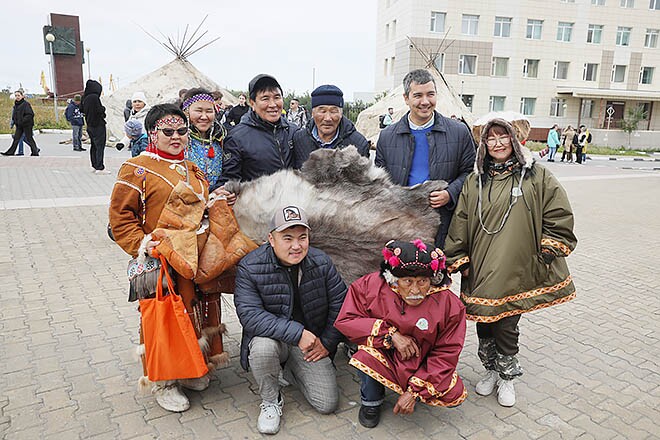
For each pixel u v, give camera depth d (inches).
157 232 110.0
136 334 160.9
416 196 129.3
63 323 167.5
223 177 138.1
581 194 489.7
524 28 1397.6
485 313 117.8
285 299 118.2
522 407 126.2
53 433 111.4
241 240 120.3
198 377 116.3
